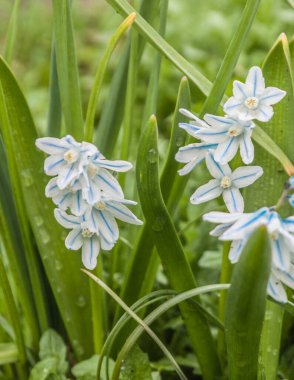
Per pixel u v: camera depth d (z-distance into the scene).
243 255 0.23
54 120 0.32
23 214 0.31
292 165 0.27
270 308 0.29
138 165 0.27
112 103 0.32
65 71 0.29
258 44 0.65
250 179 0.26
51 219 0.31
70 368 0.34
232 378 0.27
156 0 0.31
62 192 0.25
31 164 0.30
